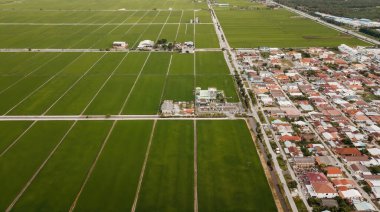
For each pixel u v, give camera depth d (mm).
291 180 94938
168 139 114625
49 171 98000
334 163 103188
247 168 100062
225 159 104188
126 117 129125
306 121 129875
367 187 91875
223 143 112812
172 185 92562
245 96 145875
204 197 88125
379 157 106625
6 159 103250
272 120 129375
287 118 131375
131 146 110375
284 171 99062
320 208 84188
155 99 144750
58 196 88375
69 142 112312
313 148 110500
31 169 98875
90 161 102562
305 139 116062
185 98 146000
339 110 139000
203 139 115000
